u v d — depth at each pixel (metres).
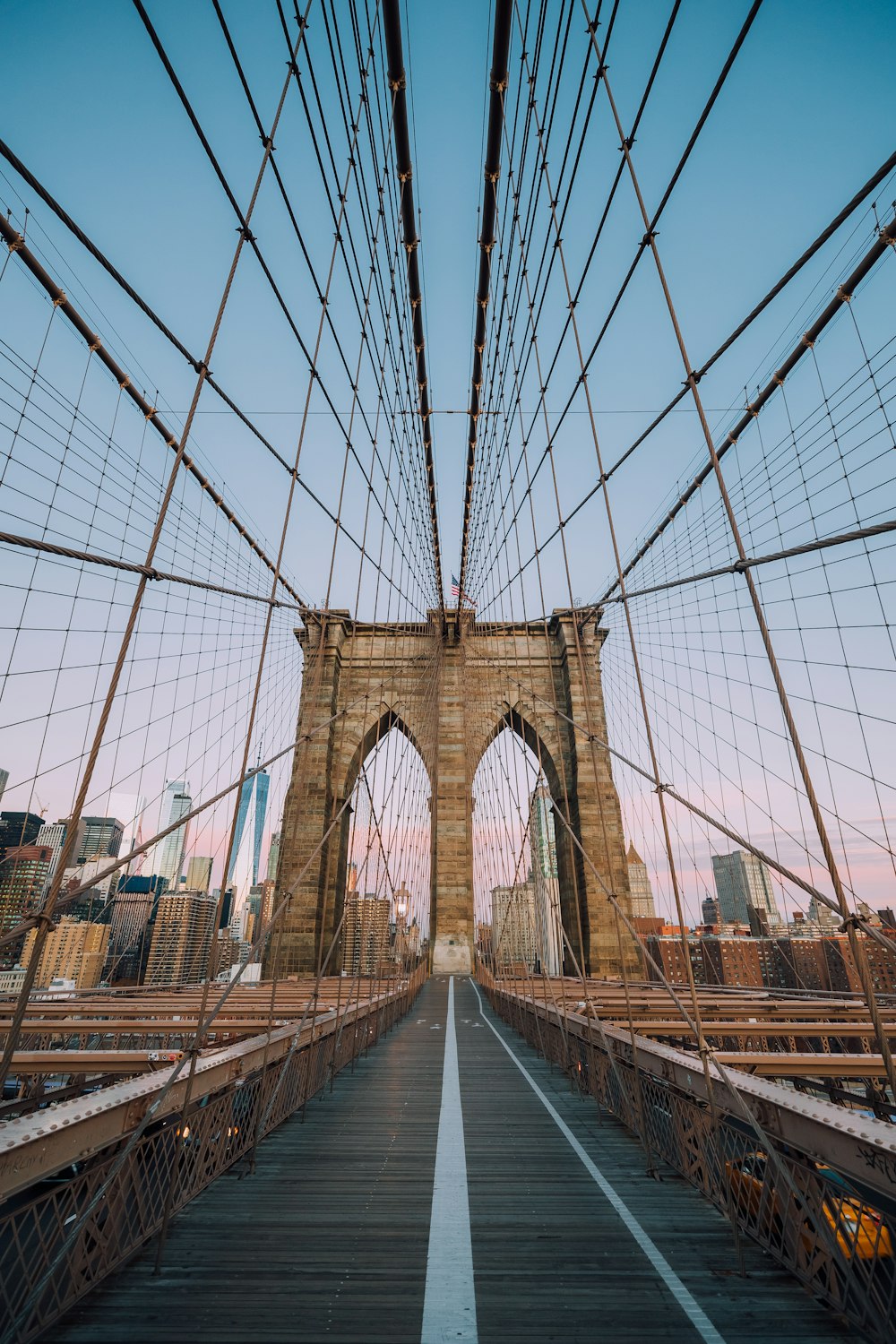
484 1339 2.85
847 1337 2.87
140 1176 3.75
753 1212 3.89
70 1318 2.97
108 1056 9.94
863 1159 2.88
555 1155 5.55
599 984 23.56
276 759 6.30
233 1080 5.59
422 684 44.09
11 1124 3.06
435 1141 5.99
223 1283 3.31
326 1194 4.59
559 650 45.06
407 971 22.69
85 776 3.63
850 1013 13.84
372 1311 3.07
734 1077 4.45
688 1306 3.12
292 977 33.50
